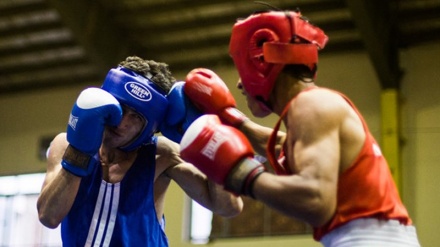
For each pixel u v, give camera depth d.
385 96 7.43
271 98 1.95
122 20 8.02
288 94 1.90
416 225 7.11
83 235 2.45
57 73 8.91
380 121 7.51
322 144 1.71
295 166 1.74
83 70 8.76
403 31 7.71
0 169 8.94
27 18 8.09
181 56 8.45
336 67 7.89
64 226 2.48
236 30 1.98
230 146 1.77
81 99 2.40
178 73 8.58
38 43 8.46
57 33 8.23
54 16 7.99
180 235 7.91
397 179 7.14
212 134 1.80
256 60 1.93
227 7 7.63
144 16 7.91
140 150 2.61
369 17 6.87
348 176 1.76
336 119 1.76
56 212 2.41
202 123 1.83
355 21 6.95
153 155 2.60
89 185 2.49
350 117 1.79
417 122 7.45
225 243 7.84
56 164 2.56
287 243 7.60
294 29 1.91
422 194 7.20
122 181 2.52
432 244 7.00
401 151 7.37
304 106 1.78
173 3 7.68
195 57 8.42
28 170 8.82
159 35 8.20
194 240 7.95
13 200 8.73
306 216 1.68
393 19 7.53
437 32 7.63
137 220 2.49
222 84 2.43
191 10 7.73
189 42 8.21
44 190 2.46
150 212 2.53
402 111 7.53
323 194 1.66
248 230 7.80
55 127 8.90
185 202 8.03
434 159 7.27
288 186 1.67
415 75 7.63
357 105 7.66
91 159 2.40
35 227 8.48
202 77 2.44
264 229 7.75
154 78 2.53
